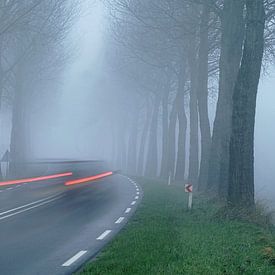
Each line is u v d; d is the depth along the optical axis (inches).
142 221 620.1
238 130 651.5
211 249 418.9
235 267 350.9
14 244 464.8
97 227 578.2
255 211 634.8
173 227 553.0
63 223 611.5
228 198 657.0
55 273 346.9
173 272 328.5
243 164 649.6
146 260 368.2
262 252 409.1
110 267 348.5
